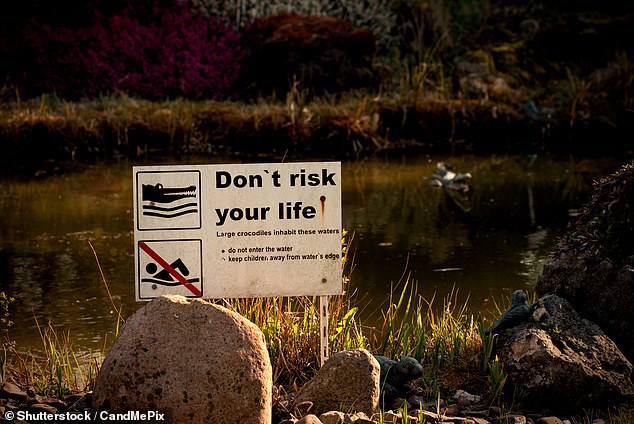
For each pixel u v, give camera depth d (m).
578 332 5.24
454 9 19.11
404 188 11.92
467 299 7.49
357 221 10.18
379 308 7.26
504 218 10.32
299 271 5.07
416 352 5.71
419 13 18.44
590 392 4.95
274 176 5.02
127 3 17.44
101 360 6.14
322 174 5.04
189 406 4.18
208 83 16.36
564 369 4.95
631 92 15.93
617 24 17.89
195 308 4.36
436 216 10.42
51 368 5.64
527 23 18.44
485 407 5.07
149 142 14.38
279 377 5.58
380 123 15.19
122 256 8.77
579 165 13.38
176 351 4.26
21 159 13.80
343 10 18.41
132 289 7.81
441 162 13.69
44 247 9.09
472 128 15.34
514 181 12.30
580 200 11.12
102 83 16.09
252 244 5.03
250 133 14.54
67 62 16.08
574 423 4.85
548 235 9.59
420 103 15.48
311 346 5.78
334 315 5.98
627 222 5.70
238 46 16.91
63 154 13.99
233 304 6.18
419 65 16.80
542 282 5.82
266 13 17.98
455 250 9.03
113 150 14.23
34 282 7.98
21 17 17.11
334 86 16.45
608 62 17.28
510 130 15.32
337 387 4.83
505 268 8.41
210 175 4.98
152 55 16.59
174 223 4.97
